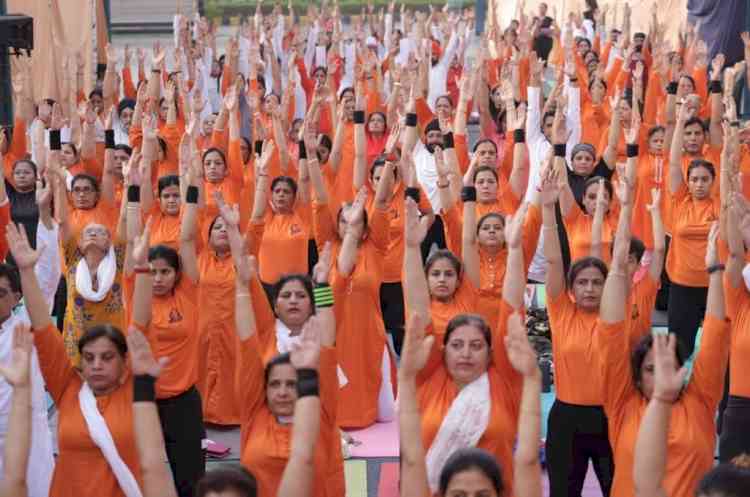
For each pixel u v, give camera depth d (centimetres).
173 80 1423
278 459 546
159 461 494
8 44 1308
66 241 853
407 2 3709
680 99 1414
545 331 1060
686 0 2272
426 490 506
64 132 1387
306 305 657
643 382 561
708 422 565
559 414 675
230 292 888
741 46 2095
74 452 545
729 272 684
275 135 1131
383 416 926
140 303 626
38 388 654
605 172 1096
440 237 1182
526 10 2898
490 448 561
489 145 1099
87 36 2119
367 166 1148
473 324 571
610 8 2542
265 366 564
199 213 926
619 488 566
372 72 1477
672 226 981
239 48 1877
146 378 500
